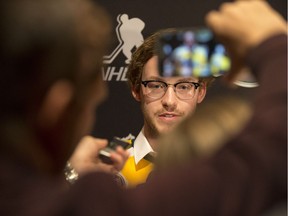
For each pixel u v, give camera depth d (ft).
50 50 1.92
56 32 1.91
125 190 2.01
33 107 1.98
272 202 1.92
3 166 1.96
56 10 1.93
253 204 1.91
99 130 9.06
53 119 2.00
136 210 1.90
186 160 2.08
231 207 1.90
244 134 1.98
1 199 1.91
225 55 2.77
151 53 7.02
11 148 1.98
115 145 3.32
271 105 1.98
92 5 2.08
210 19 2.27
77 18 1.97
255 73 2.14
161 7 9.01
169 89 7.07
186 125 2.21
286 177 1.92
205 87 7.27
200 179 1.93
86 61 2.02
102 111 9.03
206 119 2.19
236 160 1.94
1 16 1.90
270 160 1.91
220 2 8.95
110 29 2.18
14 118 1.99
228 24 2.23
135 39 9.01
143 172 7.30
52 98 1.96
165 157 2.15
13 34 1.88
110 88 9.01
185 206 1.89
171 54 2.81
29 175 1.98
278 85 2.00
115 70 8.99
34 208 1.90
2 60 1.91
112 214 1.90
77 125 2.09
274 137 1.93
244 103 2.30
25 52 1.90
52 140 2.05
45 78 1.94
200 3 8.98
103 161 3.21
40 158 2.03
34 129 2.01
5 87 1.94
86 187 1.95
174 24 9.02
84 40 1.99
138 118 9.07
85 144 3.21
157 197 1.92
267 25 2.18
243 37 2.19
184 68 2.80
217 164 1.96
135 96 7.46
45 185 1.99
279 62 2.04
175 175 1.96
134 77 7.29
